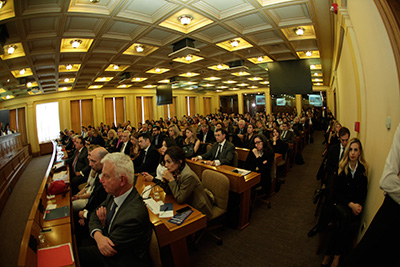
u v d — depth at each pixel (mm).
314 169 5590
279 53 6723
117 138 7547
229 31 5000
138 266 1550
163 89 12562
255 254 2412
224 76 11547
